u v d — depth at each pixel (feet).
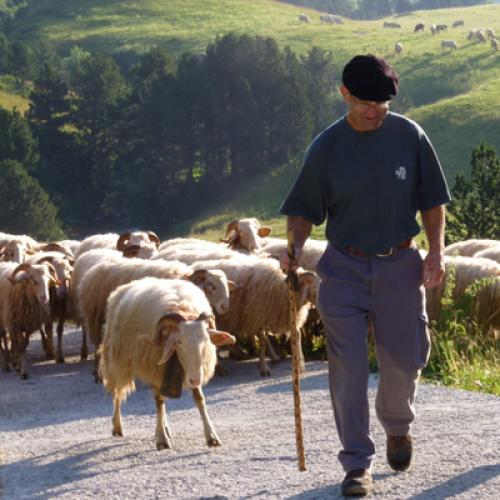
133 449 31.96
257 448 28.91
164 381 31.32
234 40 355.36
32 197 276.41
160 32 571.28
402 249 21.80
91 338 54.80
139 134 346.95
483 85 413.18
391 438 22.94
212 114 343.67
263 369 50.96
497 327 49.08
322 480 23.35
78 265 65.46
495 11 650.43
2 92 441.68
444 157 336.49
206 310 33.12
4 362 62.44
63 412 44.29
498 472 22.26
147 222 343.26
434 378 42.04
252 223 72.23
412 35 533.14
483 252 61.52
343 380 21.72
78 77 375.04
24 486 27.53
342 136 21.42
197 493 23.82
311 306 54.80
